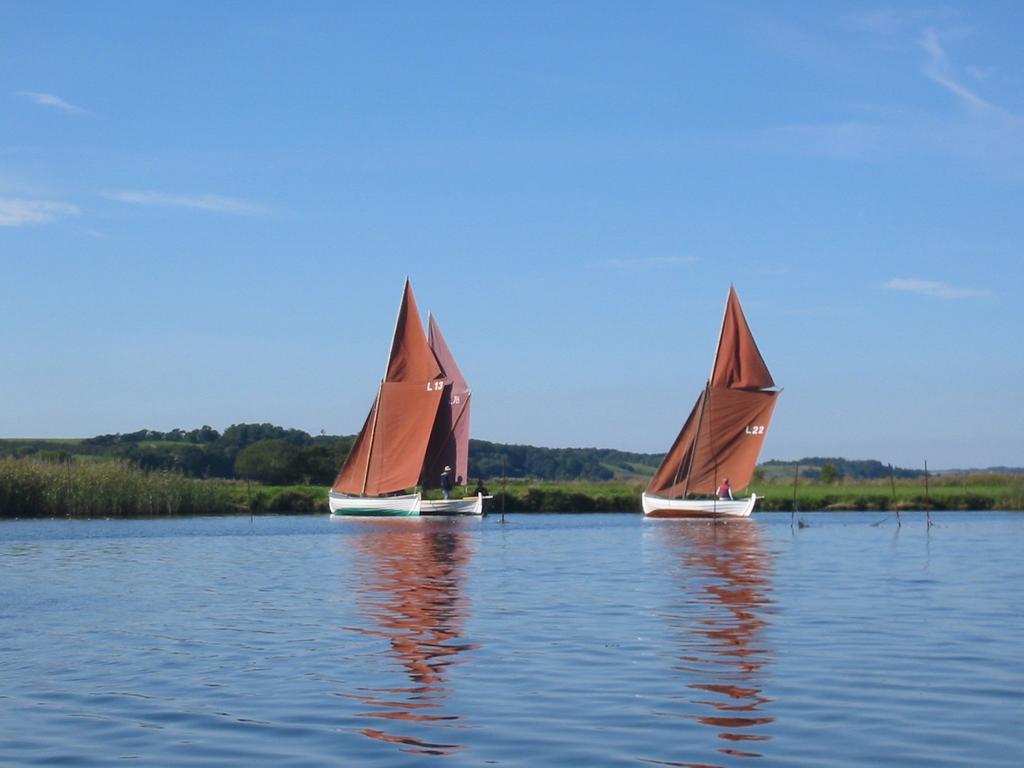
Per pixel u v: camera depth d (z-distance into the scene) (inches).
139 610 1214.9
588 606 1229.1
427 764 599.5
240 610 1210.6
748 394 3351.4
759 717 696.4
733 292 3336.6
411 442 3656.5
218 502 3644.2
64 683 807.7
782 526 3006.9
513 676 823.7
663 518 3366.1
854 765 595.2
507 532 2780.5
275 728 675.4
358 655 914.7
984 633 1015.6
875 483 4803.2
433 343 3747.5
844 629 1042.7
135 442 7224.4
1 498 3171.8
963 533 2642.7
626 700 743.7
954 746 629.9
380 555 2023.9
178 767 595.8
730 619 1114.1
